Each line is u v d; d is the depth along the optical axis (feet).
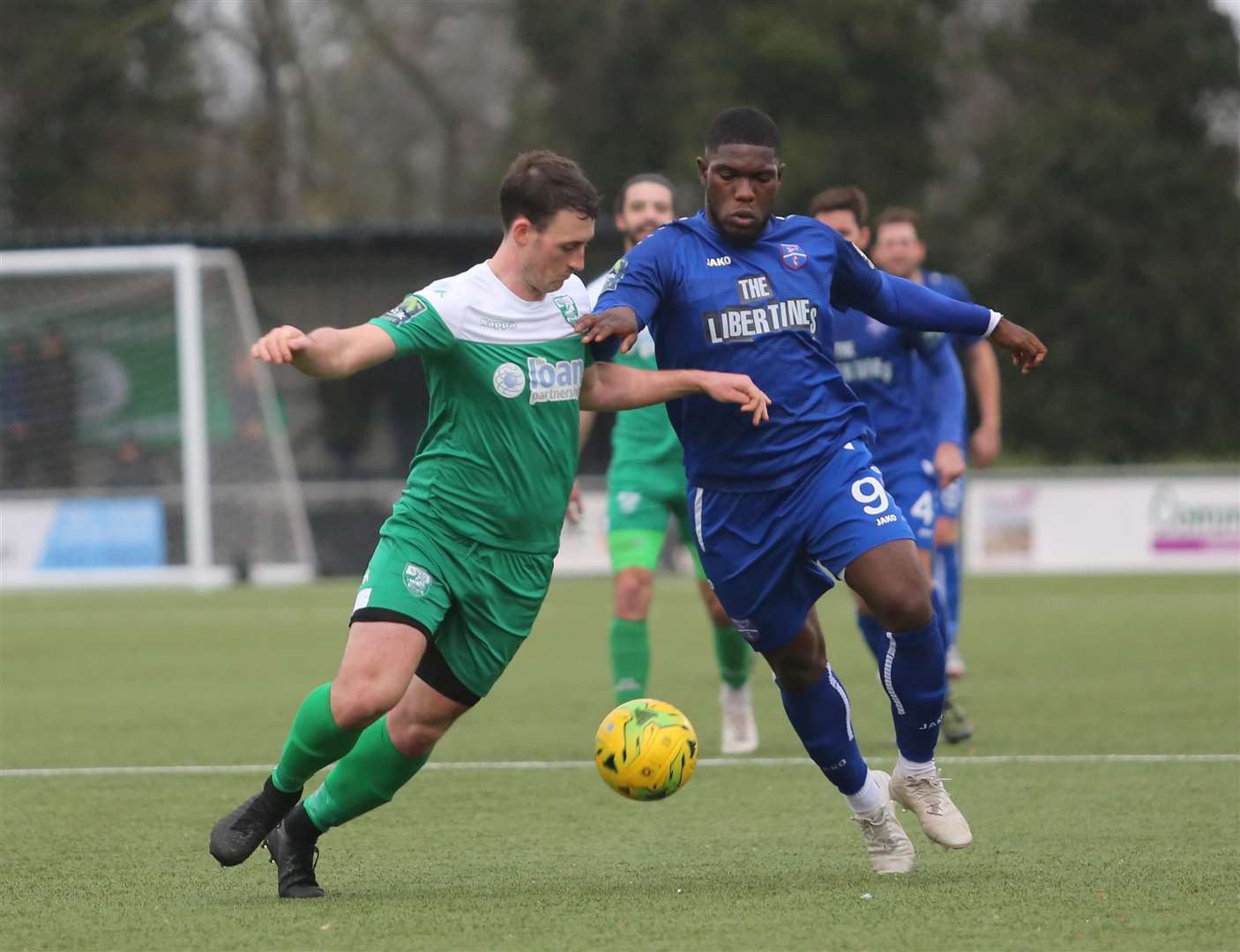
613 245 269.85
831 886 61.21
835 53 410.31
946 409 104.27
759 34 413.59
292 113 479.41
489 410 58.54
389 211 533.14
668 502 101.65
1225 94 441.68
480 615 59.52
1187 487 257.34
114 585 277.23
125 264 254.47
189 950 51.98
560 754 100.17
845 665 150.92
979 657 154.40
